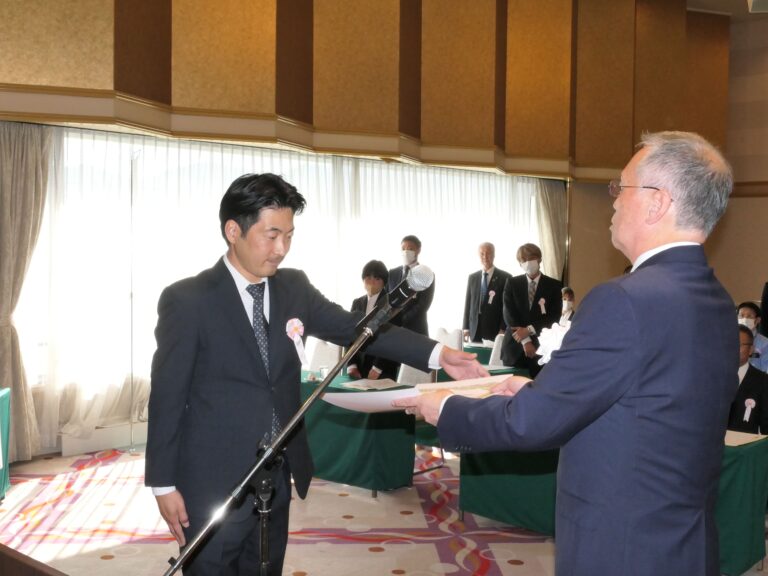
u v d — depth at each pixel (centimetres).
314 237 862
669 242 168
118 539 476
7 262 627
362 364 623
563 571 164
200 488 224
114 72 637
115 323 710
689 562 155
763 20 1184
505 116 980
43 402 670
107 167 705
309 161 855
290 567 429
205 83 716
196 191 764
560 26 989
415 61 890
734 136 1201
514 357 757
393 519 514
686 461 157
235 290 232
